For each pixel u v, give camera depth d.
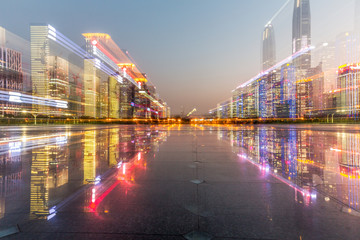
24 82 135.12
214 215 2.54
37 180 4.00
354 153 6.91
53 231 2.20
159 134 15.55
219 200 2.99
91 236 2.10
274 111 170.62
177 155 6.61
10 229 2.24
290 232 2.15
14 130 21.92
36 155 6.72
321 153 6.97
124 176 4.24
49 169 4.86
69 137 13.17
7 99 111.12
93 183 3.81
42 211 2.67
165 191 3.38
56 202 2.96
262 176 4.21
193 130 20.86
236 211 2.65
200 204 2.86
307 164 5.32
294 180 3.93
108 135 14.75
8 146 8.88
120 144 9.45
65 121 51.09
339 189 3.44
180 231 2.19
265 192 3.31
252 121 51.50
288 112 165.38
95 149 7.96
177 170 4.71
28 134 16.00
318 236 2.07
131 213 2.61
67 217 2.51
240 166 5.09
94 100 150.50
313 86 166.50
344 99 135.12
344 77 135.50
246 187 3.55
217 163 5.43
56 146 8.82
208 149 7.86
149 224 2.33
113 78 152.50
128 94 154.25
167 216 2.53
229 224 2.33
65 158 6.18
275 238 2.04
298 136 13.45
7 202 2.96
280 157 6.26
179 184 3.73
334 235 2.08
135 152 7.21
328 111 150.50
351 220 2.38
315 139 11.46
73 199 3.06
